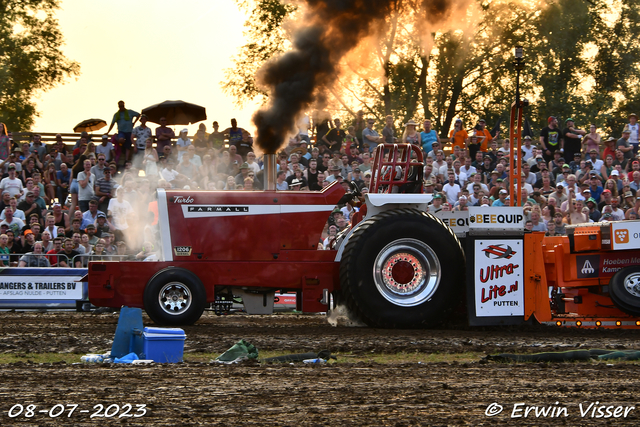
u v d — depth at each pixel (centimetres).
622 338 1502
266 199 1705
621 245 1617
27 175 2991
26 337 1448
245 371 1085
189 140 3222
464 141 3297
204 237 1680
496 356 1197
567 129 3197
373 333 1539
